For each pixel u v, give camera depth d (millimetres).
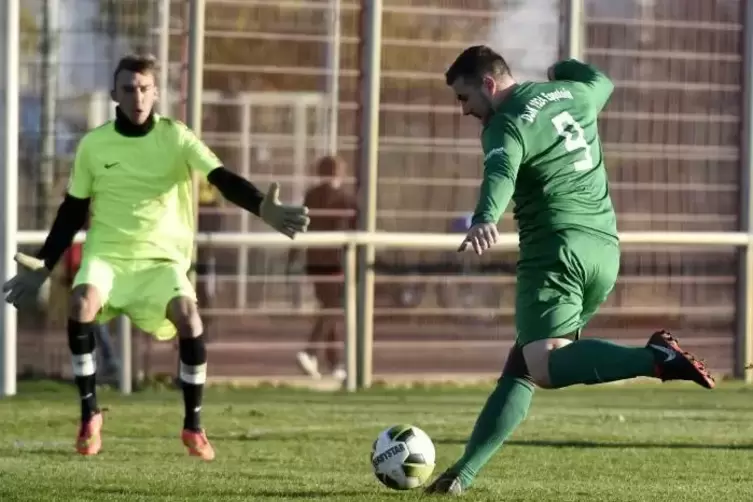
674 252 49156
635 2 48031
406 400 42688
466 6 46938
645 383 49312
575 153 22016
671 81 48594
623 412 39594
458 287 47781
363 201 45875
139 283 27344
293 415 37875
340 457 29047
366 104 45719
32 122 43719
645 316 49250
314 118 46062
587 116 22531
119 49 43906
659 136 48562
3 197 42062
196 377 26906
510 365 22672
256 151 45594
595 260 21781
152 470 26188
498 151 21125
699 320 49469
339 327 46906
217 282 45406
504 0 47062
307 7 45594
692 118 48844
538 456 29281
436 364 51000
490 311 48062
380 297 47094
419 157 46812
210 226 45062
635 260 48844
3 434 32938
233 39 45125
